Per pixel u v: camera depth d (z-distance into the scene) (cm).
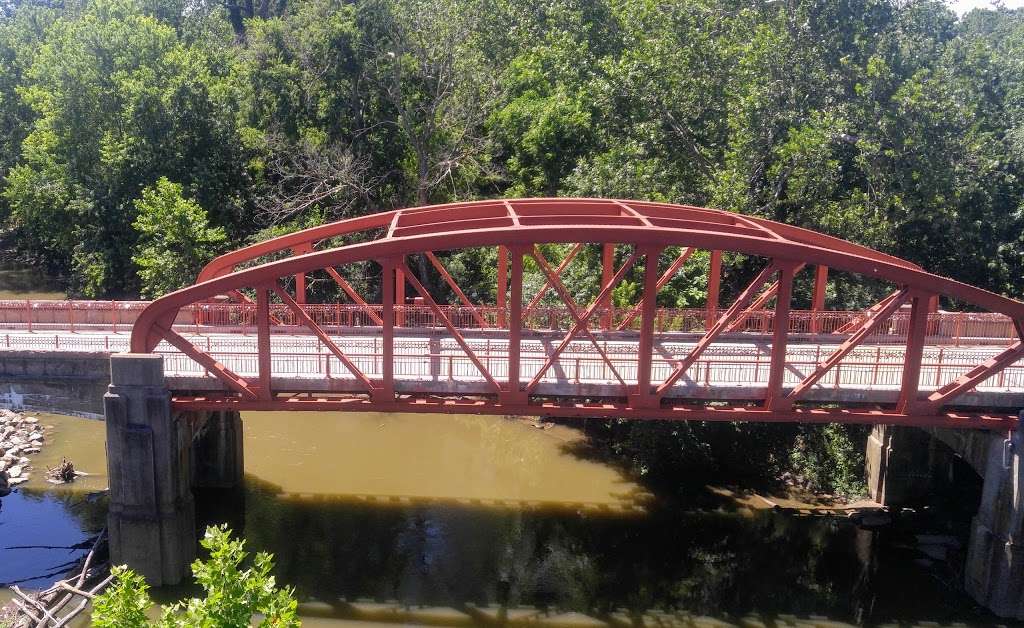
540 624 2136
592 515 2830
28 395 2366
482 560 2472
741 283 3844
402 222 2678
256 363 2398
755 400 2255
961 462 3078
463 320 3141
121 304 2892
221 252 4478
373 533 2611
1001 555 2188
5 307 2870
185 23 6016
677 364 2425
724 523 2803
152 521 2141
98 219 4506
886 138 3509
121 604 1065
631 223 2416
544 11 5525
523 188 4653
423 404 2166
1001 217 3581
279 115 4750
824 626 2173
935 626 2173
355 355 2250
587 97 4634
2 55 5641
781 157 3650
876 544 2658
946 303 3731
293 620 1091
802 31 3869
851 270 2036
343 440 3450
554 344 2664
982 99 3834
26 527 2536
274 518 2680
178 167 4509
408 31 4403
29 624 1958
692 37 4028
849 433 3119
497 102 4922
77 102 4484
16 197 4759
